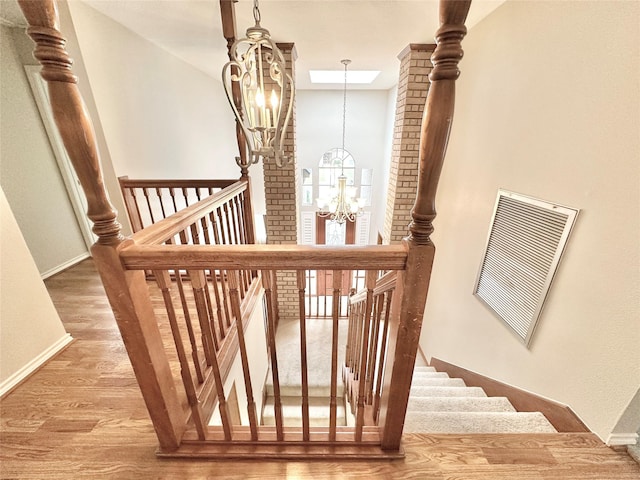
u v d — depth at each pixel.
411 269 0.91
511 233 1.96
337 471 1.17
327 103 6.03
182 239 1.36
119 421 1.34
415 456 1.23
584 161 1.40
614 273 1.25
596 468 1.21
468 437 1.31
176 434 1.20
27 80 2.66
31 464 1.18
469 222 2.53
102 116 2.30
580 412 1.42
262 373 3.11
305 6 2.14
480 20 2.32
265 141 1.63
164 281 1.03
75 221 3.15
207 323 1.09
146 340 1.01
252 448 1.22
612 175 1.25
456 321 2.75
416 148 3.42
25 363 1.57
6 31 2.50
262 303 3.00
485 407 1.85
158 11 2.23
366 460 1.21
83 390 1.50
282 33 2.68
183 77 3.65
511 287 1.96
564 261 1.53
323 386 3.72
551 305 1.62
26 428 1.31
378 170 6.49
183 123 3.66
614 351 1.25
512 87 1.95
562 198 1.54
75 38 2.04
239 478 1.15
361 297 1.67
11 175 2.58
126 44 2.55
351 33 2.69
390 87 5.60
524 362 1.83
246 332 2.35
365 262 0.91
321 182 6.62
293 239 4.09
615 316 1.24
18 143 2.62
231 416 2.01
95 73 2.21
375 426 1.34
